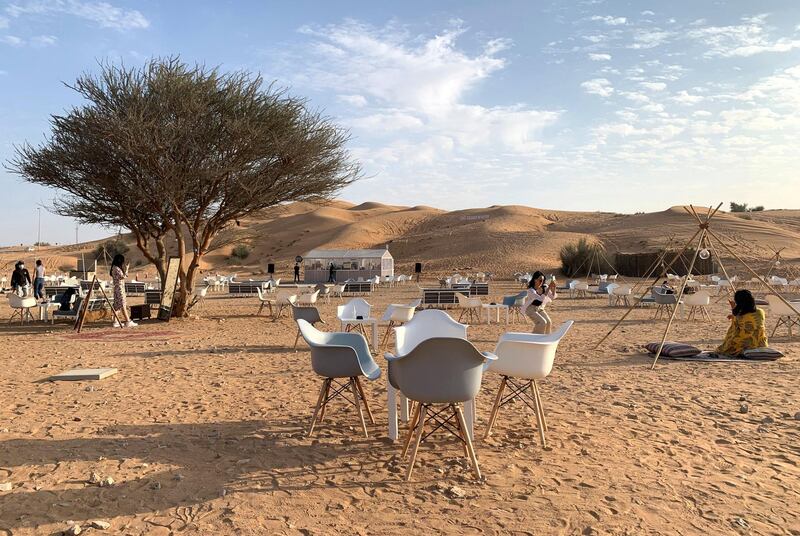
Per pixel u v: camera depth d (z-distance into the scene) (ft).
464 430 14.51
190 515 12.42
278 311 58.39
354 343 20.10
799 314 37.24
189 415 20.80
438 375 13.76
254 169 55.57
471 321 53.57
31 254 283.18
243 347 38.14
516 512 12.44
